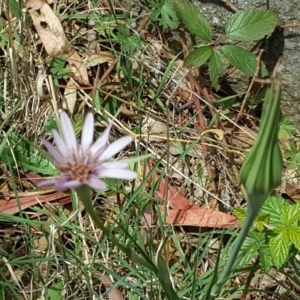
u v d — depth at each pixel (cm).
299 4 34
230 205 34
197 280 29
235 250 21
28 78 35
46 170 34
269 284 31
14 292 27
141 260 20
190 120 35
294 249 27
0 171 33
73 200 31
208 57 34
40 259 28
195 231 32
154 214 32
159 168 35
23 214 32
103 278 29
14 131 34
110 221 32
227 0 35
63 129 20
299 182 35
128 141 20
